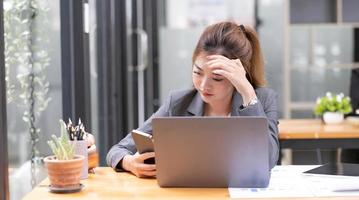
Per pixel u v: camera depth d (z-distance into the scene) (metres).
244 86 1.53
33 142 2.16
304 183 1.45
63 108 2.25
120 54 3.91
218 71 1.54
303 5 5.20
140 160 1.58
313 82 5.13
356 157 3.30
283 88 4.98
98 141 3.40
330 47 5.09
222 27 1.66
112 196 1.34
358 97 3.32
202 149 1.37
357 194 1.32
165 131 1.37
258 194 1.33
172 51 5.23
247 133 1.35
